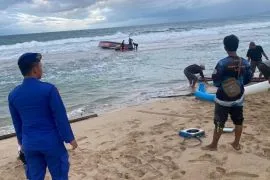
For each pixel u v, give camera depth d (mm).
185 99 11711
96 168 6191
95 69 21234
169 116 9477
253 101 10180
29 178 4172
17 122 4129
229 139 7000
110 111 11250
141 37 51281
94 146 7398
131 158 6516
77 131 8812
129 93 14078
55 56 30844
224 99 6027
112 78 17719
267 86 11344
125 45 32219
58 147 4031
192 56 24625
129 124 9039
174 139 7367
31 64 3973
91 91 14859
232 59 5805
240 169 5668
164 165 6090
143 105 11367
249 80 6023
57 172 4074
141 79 17000
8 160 7117
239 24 79625
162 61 23094
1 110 12453
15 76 20734
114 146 7258
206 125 8203
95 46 39438
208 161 6059
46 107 3957
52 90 3957
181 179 5523
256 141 6809
